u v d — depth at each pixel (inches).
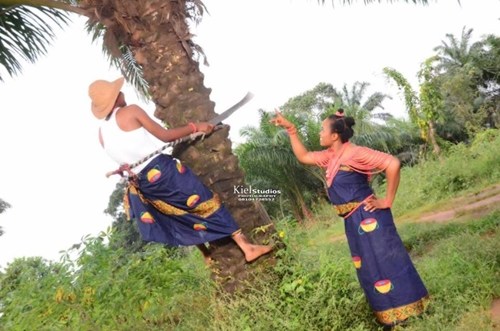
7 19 234.7
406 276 161.5
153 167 160.6
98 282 208.5
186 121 173.3
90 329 193.3
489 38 1257.4
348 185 164.4
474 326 146.0
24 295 210.8
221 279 176.9
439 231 306.0
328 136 165.8
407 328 156.3
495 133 716.7
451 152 710.5
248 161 736.3
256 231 175.3
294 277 171.3
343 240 397.7
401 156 943.7
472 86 1249.4
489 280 174.6
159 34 174.4
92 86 161.8
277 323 161.2
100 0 175.5
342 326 164.6
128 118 158.7
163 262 233.8
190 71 175.6
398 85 811.4
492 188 458.3
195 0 178.4
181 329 177.6
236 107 175.5
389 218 164.7
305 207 762.8
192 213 168.2
